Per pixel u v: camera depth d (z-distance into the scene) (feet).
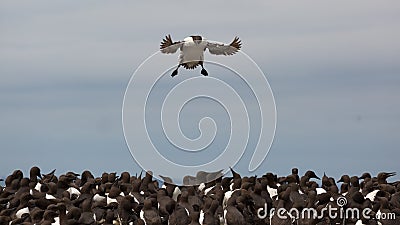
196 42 127.85
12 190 138.62
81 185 144.87
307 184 139.85
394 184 144.05
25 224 118.21
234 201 124.26
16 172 143.13
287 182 143.43
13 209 127.75
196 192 134.92
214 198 124.57
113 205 125.08
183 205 125.80
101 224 120.57
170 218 119.34
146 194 132.57
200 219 120.88
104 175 143.13
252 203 125.70
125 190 135.54
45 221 117.39
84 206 122.42
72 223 118.32
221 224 122.21
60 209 119.24
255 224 123.85
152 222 119.14
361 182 148.36
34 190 134.51
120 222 121.70
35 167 145.69
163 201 123.54
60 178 140.97
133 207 123.75
